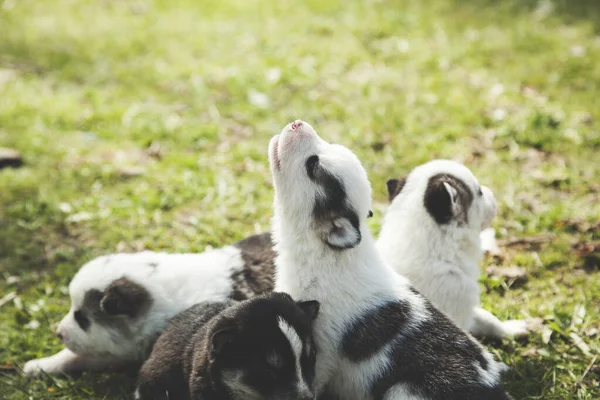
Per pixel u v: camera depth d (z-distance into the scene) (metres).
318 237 1.21
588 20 2.23
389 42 2.11
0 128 1.72
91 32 2.20
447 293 1.27
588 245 1.44
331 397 1.23
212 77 1.92
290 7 2.37
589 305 1.36
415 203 1.29
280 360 1.14
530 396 1.24
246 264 1.30
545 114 1.71
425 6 2.37
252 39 2.15
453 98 1.79
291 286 1.23
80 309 1.28
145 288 1.27
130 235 1.49
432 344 1.18
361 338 1.19
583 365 1.28
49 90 1.87
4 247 1.48
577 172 1.59
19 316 1.38
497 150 1.65
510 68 1.95
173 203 1.55
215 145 1.69
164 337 1.23
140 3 2.44
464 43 2.10
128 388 1.27
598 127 1.70
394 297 1.20
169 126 1.73
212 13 2.35
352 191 1.20
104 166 1.63
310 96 1.81
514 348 1.30
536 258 1.43
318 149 1.22
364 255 1.22
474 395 1.16
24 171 1.62
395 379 1.18
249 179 1.60
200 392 1.16
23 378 1.30
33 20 2.28
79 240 1.49
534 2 2.37
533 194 1.55
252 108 1.78
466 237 1.29
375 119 1.73
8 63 2.00
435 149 1.65
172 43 2.14
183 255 1.32
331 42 2.11
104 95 1.84
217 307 1.24
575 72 1.91
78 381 1.28
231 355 1.15
